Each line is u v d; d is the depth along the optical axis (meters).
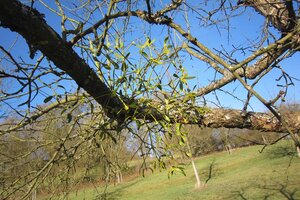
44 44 1.75
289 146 20.00
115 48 2.32
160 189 20.05
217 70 3.11
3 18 1.61
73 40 1.89
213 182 20.22
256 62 3.02
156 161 2.56
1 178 3.09
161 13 2.23
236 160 24.70
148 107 2.51
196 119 2.56
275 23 2.96
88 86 2.16
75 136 2.96
